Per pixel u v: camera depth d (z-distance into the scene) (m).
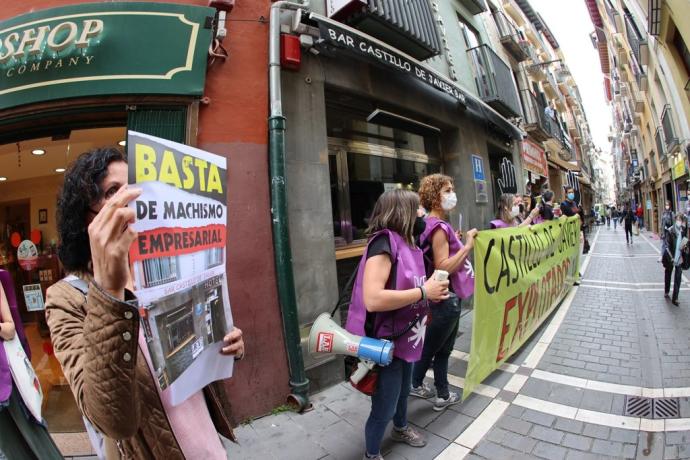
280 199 3.21
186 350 1.09
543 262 4.49
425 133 6.28
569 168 18.56
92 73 2.84
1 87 2.88
